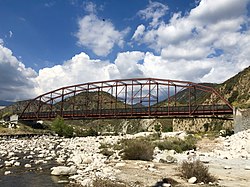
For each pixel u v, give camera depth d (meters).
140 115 96.88
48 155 31.72
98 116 105.44
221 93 151.25
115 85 108.38
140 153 26.47
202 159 27.14
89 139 71.50
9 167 22.27
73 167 20.23
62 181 16.75
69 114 115.19
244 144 39.75
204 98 163.12
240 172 20.45
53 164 24.33
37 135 81.06
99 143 55.97
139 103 101.12
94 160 25.95
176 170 20.22
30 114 122.69
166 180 16.03
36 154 32.84
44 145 49.34
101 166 21.92
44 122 130.12
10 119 114.81
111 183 14.23
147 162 24.48
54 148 43.53
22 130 87.88
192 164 17.80
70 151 38.66
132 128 178.88
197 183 16.03
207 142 49.25
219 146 43.06
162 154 31.62
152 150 27.38
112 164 23.00
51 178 17.89
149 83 101.75
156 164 23.53
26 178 17.84
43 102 121.56
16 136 70.31
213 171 20.61
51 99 120.62
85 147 45.84
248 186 15.48
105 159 26.41
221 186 15.21
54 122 93.50
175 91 98.25
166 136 63.22
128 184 15.01
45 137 77.12
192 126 137.62
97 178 15.68
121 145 40.09
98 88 113.38
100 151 36.62
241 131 55.06
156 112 93.50
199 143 47.84
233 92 142.62
